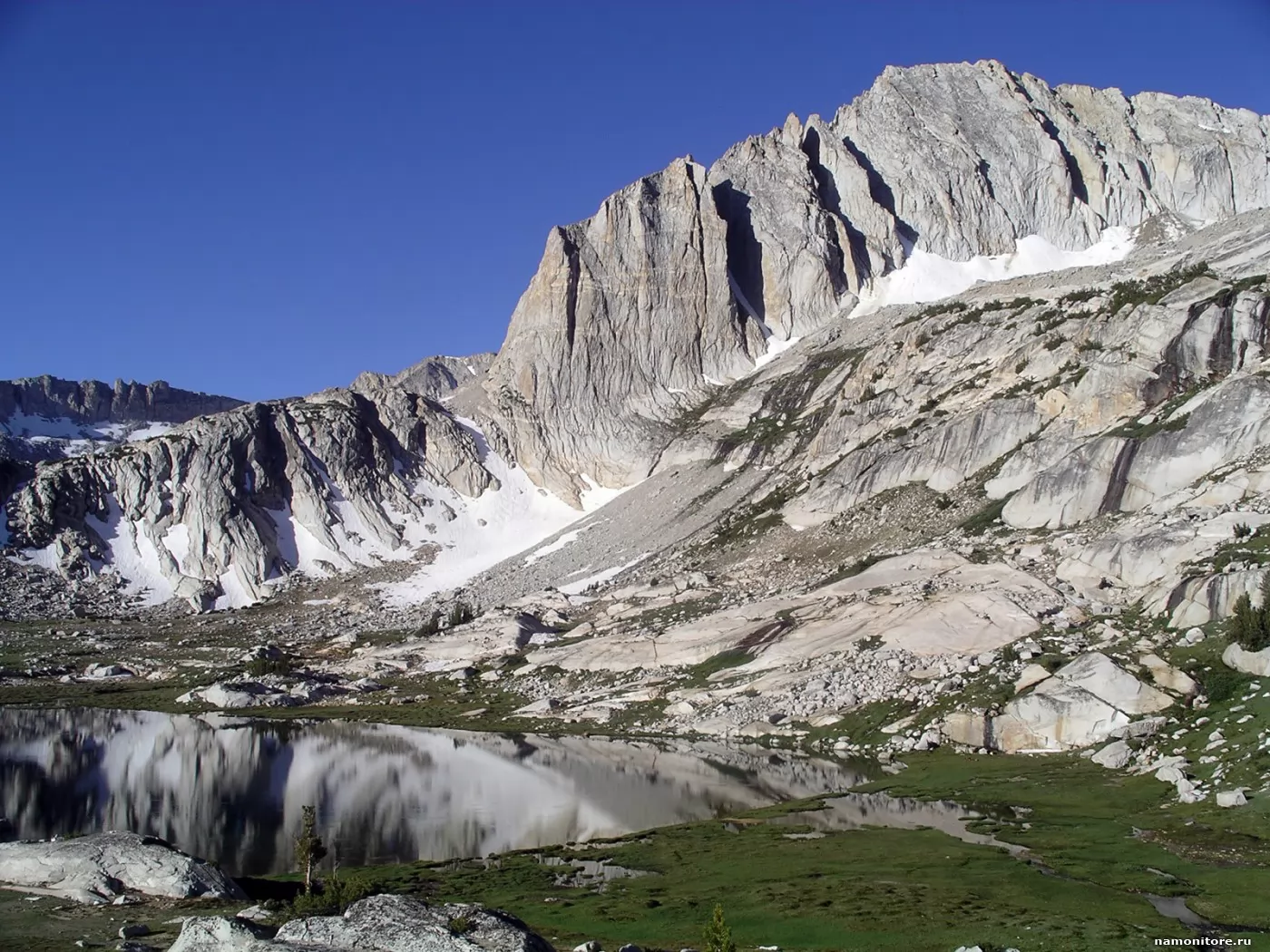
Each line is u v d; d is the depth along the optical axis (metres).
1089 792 69.12
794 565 151.62
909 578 122.31
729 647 125.25
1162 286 160.38
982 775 77.81
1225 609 86.56
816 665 110.81
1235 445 111.56
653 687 123.19
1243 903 45.59
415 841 70.56
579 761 98.25
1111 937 41.88
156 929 44.72
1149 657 85.25
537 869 60.72
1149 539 103.19
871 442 176.75
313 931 37.81
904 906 48.31
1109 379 136.62
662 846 65.19
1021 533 125.25
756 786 83.25
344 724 129.12
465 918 37.53
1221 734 70.44
